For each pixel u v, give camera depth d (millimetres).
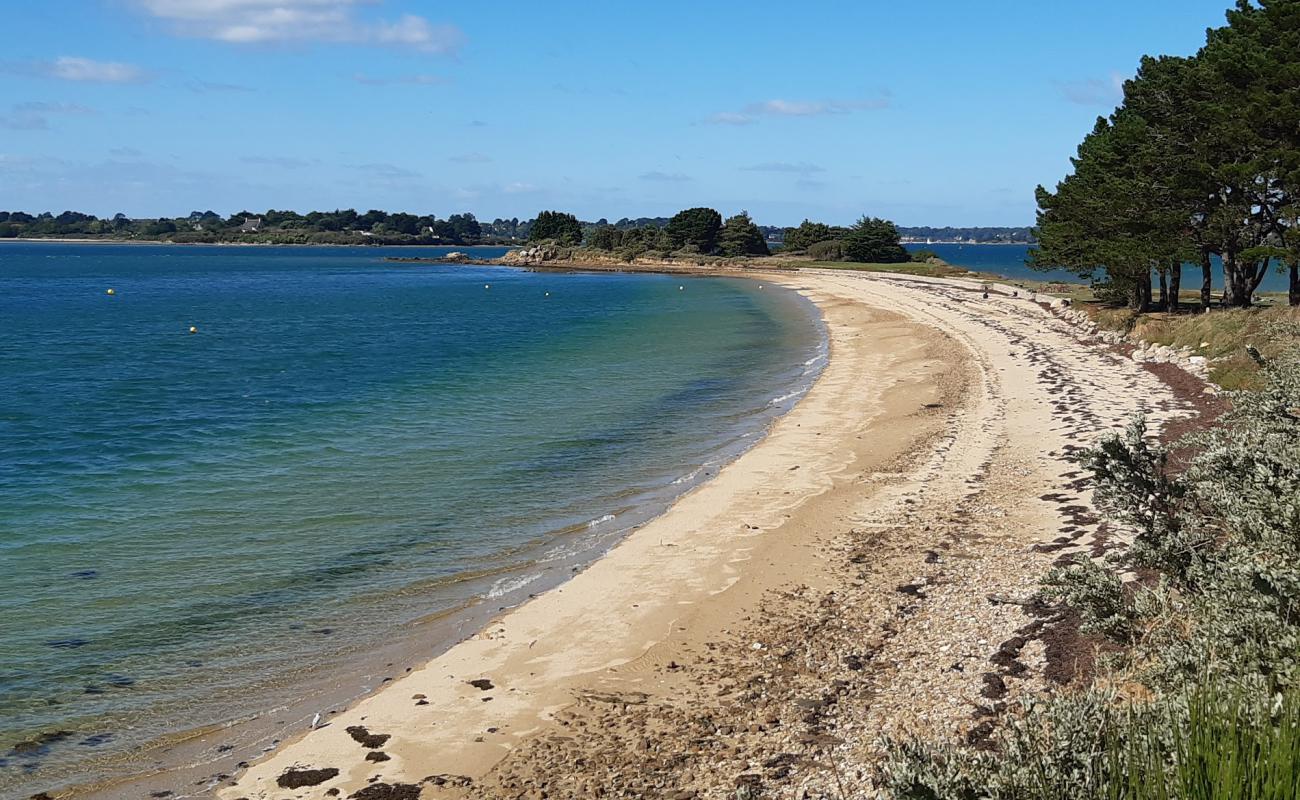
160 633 14008
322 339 56125
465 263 173625
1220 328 31922
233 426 29422
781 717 10719
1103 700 6328
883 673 11484
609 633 13758
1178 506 9336
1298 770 4559
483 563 16859
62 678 12609
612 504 20344
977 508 18188
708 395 34344
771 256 153750
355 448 25984
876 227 141375
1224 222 36406
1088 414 25672
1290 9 33500
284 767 10547
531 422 29531
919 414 28188
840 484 21000
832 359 43562
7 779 10344
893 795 5891
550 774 10086
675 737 10594
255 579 16125
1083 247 46969
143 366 44219
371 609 14891
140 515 19812
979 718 9797
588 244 174125
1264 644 6750
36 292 99438
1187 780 4762
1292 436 9828
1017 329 48312
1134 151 41562
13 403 33938
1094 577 8930
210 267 161875
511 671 12688
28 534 18531
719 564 16344
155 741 11141
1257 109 32656
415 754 10734
